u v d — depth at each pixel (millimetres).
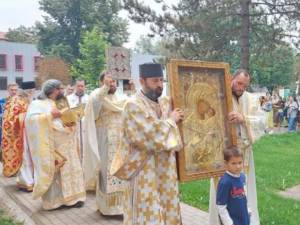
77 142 7523
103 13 49969
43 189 6410
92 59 38875
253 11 18750
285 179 8758
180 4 20188
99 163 6102
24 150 8031
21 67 50000
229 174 4059
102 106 6086
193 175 3820
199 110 3885
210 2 19234
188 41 19844
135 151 3617
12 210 6867
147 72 3617
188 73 3818
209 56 19906
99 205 6227
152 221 3576
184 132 3783
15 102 9023
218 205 4094
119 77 6520
